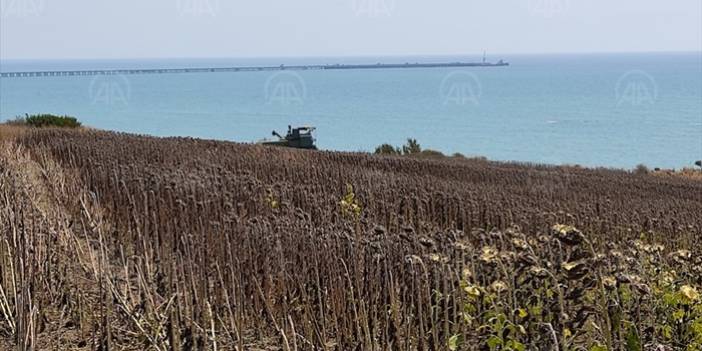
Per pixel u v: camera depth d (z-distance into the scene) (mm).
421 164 36188
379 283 9273
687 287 7098
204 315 8656
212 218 13492
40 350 8414
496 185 30828
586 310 7102
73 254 10617
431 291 9000
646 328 7270
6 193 11953
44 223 10648
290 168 25703
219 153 29656
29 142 29188
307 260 10367
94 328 8609
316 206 15109
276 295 9781
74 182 15680
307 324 8820
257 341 9156
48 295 9609
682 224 19734
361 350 8555
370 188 20562
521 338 7203
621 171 52125
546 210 20234
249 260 10180
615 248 9312
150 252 11727
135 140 31938
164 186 15164
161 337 8594
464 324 7543
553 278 7012
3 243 9648
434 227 15820
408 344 8172
